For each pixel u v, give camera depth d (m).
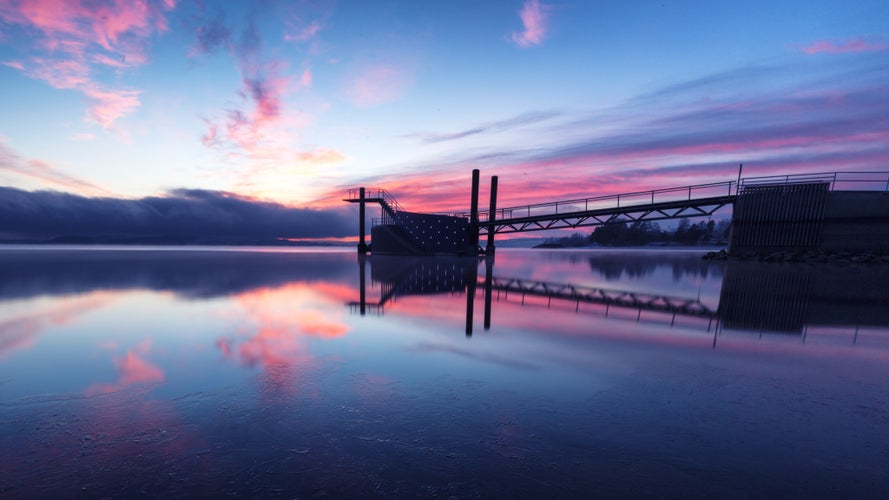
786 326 7.46
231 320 7.63
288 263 27.19
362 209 40.62
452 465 2.57
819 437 2.96
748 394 3.87
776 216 24.02
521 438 2.95
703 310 9.39
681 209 27.77
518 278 18.41
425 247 39.28
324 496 2.25
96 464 2.59
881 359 5.18
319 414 3.38
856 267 20.25
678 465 2.56
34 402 3.61
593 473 2.47
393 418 3.31
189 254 43.38
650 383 4.19
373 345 5.84
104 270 19.44
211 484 2.37
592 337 6.50
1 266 21.95
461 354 5.38
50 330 6.64
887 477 2.40
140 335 6.32
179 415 3.35
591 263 33.59
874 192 22.22
